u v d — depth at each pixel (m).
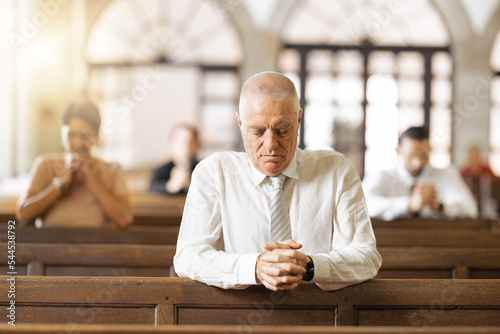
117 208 3.62
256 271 1.92
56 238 3.51
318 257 1.96
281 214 2.11
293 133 2.00
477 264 3.06
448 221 4.56
